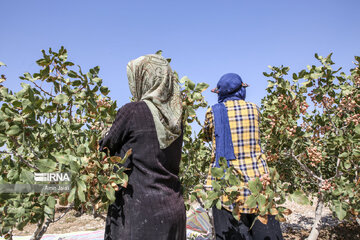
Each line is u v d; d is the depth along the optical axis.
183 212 1.58
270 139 3.59
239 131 2.34
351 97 3.84
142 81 1.62
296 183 4.46
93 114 2.40
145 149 1.50
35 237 1.82
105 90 2.25
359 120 3.61
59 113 2.19
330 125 4.17
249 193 2.14
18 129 1.63
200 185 2.47
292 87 3.51
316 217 4.14
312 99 3.71
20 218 1.51
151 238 1.40
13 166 1.80
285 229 5.84
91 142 1.58
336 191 3.17
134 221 1.44
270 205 1.94
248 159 2.28
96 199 1.68
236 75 2.62
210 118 2.58
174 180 1.62
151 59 1.63
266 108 3.73
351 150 3.28
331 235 5.04
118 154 1.63
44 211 1.55
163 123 1.54
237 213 2.09
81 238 5.50
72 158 1.60
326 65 3.42
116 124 1.56
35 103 1.75
